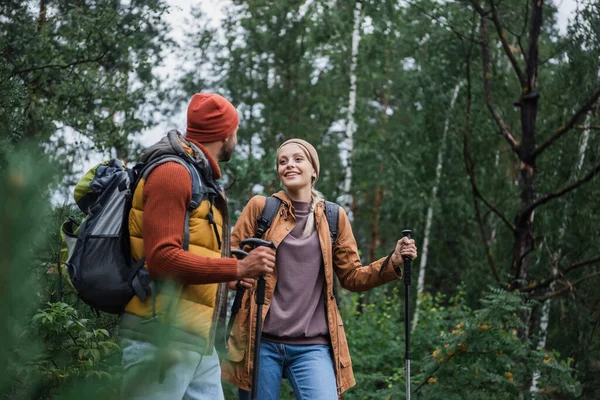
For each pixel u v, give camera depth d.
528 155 10.16
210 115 2.70
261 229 3.42
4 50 6.61
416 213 16.36
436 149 15.70
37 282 0.82
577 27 10.30
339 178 16.30
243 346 3.35
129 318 2.42
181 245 2.39
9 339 0.79
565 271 9.72
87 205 2.57
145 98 9.59
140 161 2.54
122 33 7.91
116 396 0.86
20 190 0.77
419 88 16.02
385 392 6.96
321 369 3.28
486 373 6.44
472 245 15.18
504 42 10.37
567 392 7.34
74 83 7.45
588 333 10.31
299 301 3.35
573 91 11.25
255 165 9.43
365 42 15.82
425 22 15.11
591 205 11.50
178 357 0.96
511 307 6.45
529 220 10.03
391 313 10.86
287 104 15.42
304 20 15.16
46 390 0.99
